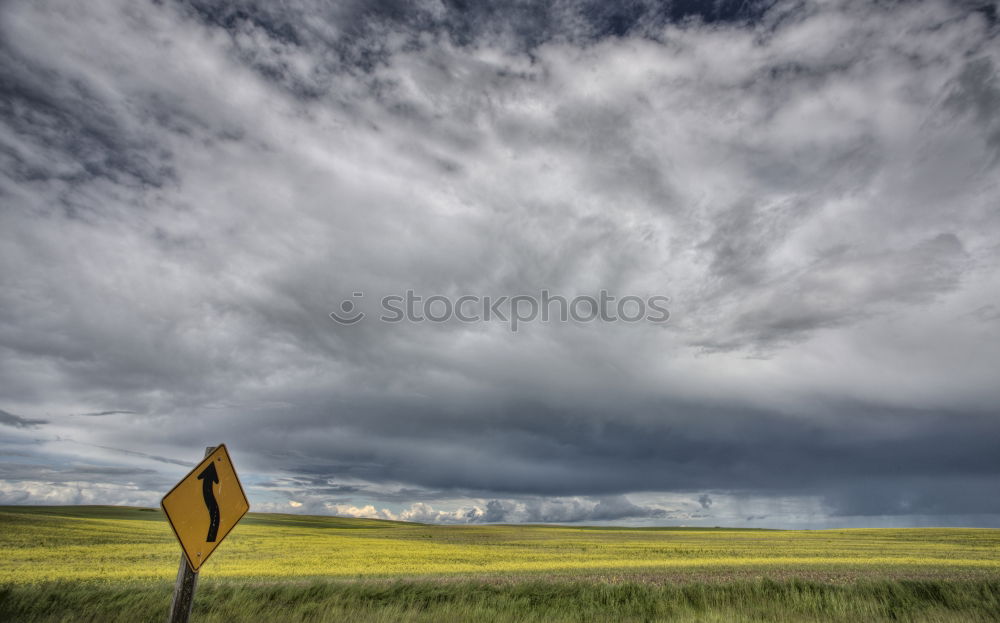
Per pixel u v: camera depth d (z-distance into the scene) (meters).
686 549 59.09
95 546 44.44
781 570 26.28
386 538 75.69
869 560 39.06
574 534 104.00
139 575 24.66
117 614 11.14
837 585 16.53
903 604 13.77
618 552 52.97
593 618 12.44
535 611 12.74
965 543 69.19
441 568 31.00
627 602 14.20
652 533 112.94
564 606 13.85
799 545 67.25
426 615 11.62
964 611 12.88
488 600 13.95
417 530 112.88
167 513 7.17
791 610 12.88
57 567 29.12
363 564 33.88
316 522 148.62
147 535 59.84
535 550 54.84
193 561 7.27
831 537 89.25
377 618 10.94
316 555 41.44
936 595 15.28
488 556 44.22
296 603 13.34
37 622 10.49
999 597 14.23
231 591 14.12
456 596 14.39
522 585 16.62
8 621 10.58
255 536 64.25
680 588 15.98
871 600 13.80
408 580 17.97
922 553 50.44
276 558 37.94
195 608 11.98
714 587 16.28
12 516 76.44
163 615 11.14
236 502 7.80
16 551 39.47
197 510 7.43
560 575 22.84
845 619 12.05
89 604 12.02
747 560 39.69
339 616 11.11
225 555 39.94
